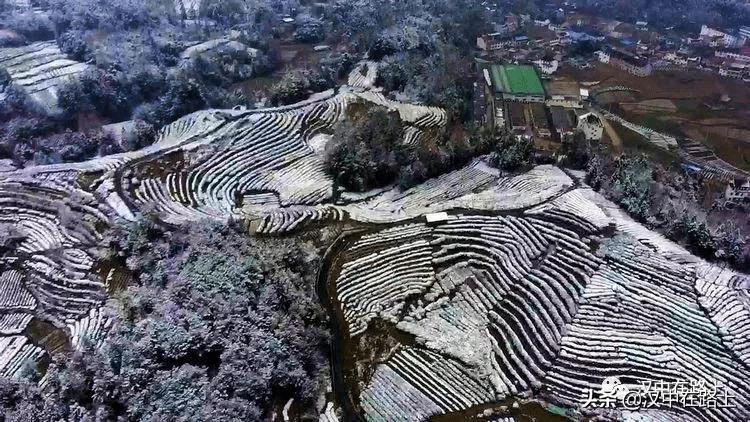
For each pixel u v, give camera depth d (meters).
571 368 56.72
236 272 61.00
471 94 132.12
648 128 122.69
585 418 52.72
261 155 93.50
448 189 88.06
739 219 85.62
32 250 71.75
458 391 55.75
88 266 68.25
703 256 70.88
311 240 73.06
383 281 67.81
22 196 78.81
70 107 111.25
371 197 87.56
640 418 52.12
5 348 60.84
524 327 61.50
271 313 57.94
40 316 64.44
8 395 51.44
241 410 47.97
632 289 63.53
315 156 95.56
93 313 62.69
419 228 75.06
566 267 67.06
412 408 54.06
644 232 72.25
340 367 58.06
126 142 99.38
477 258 70.94
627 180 80.75
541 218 74.69
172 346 52.34
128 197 78.31
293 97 111.25
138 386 49.28
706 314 60.62
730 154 113.81
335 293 65.88
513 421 52.72
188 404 47.88
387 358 59.38
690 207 80.25
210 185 85.44
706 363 56.31
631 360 56.94
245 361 52.06
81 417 48.41
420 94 117.44
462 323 63.34
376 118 97.19
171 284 60.44
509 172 90.62
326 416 52.56
